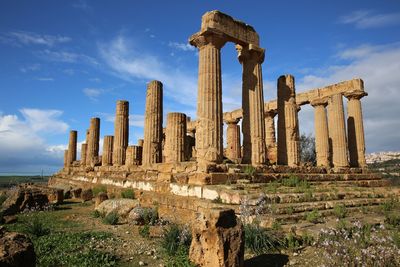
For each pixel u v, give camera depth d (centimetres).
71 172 3706
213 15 1504
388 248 646
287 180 1466
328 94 2620
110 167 2503
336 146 2395
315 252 757
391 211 1237
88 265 750
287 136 1881
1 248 520
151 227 1112
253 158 1619
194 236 709
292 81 1923
